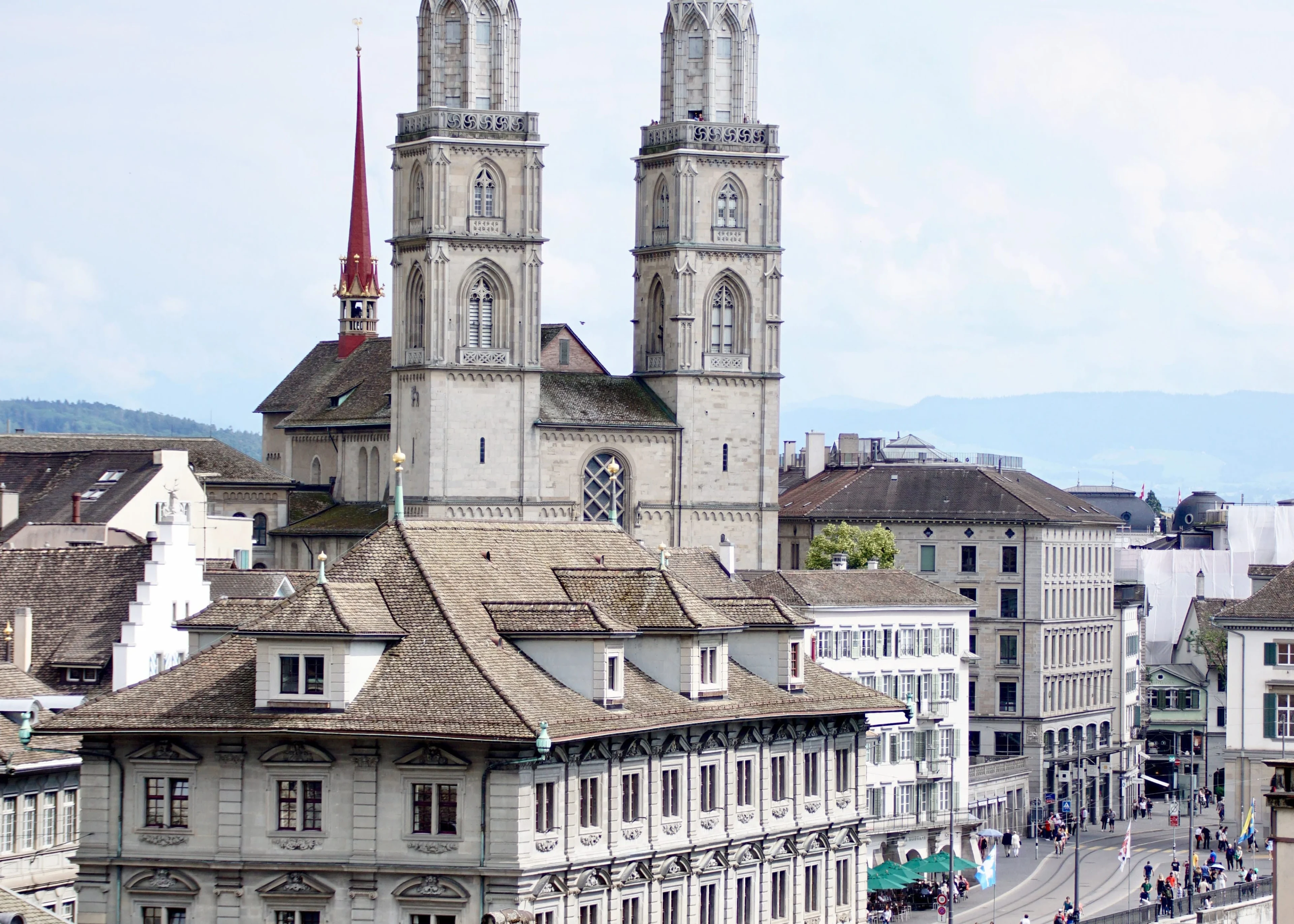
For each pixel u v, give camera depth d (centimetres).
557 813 12262
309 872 12106
